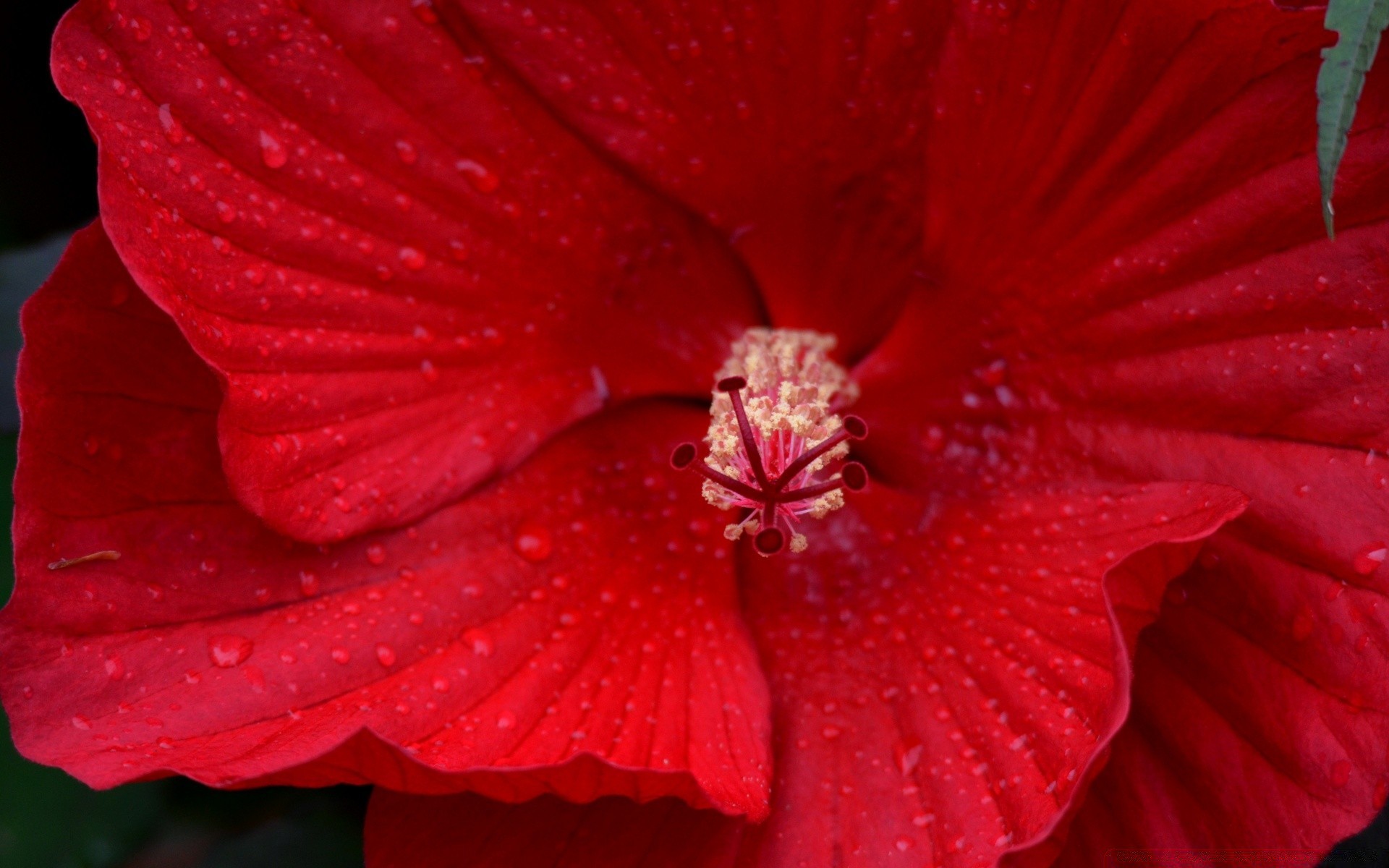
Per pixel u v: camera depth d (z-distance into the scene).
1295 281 0.36
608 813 0.36
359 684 0.36
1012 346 0.38
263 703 0.36
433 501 0.38
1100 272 0.37
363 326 0.37
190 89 0.36
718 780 0.36
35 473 0.35
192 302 0.35
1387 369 0.35
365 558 0.37
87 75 0.35
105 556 0.36
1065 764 0.35
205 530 0.36
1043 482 0.38
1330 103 0.32
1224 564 0.36
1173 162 0.36
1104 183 0.37
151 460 0.36
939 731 0.37
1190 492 0.36
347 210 0.37
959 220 0.38
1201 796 0.36
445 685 0.37
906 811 0.36
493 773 0.33
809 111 0.38
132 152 0.35
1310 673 0.35
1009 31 0.36
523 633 0.38
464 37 0.38
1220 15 0.35
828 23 0.37
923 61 0.38
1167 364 0.37
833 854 0.36
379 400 0.37
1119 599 0.34
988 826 0.36
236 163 0.36
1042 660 0.36
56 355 0.35
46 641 0.35
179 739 0.35
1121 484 0.37
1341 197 0.35
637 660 0.38
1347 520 0.35
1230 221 0.36
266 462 0.36
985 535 0.38
